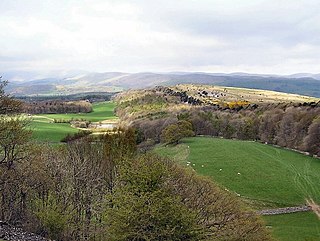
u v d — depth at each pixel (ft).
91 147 222.69
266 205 231.71
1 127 132.36
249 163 306.35
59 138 320.50
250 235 144.77
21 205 139.64
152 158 154.51
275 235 184.55
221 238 133.69
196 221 112.78
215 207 149.07
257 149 365.81
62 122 460.96
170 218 97.60
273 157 334.44
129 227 96.78
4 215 132.57
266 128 450.30
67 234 129.08
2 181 137.28
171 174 133.90
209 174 278.26
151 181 103.40
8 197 138.82
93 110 626.64
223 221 143.95
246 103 631.97
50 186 152.05
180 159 318.24
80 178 161.79
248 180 268.21
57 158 169.68
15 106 145.38
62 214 130.93
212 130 501.56
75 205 151.33
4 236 106.32
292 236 184.85
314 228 198.29
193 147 369.50
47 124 417.28
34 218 130.62
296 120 415.85
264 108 525.75
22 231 117.19
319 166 309.83
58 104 568.00
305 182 268.00
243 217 153.69
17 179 141.08
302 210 227.81
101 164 184.96
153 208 96.32
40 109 534.78
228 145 378.32
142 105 598.75
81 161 184.55
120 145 230.68
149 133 440.86
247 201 233.14
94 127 442.09
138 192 101.71
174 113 520.01
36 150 151.64
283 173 285.23
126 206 98.89
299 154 358.64
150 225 96.94
